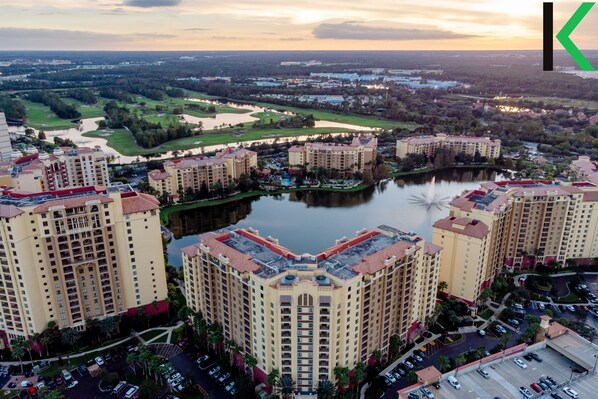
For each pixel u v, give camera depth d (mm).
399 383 193250
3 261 197000
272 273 177125
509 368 170250
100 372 198500
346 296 172875
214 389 190125
